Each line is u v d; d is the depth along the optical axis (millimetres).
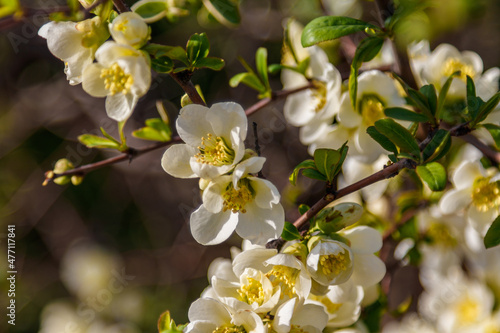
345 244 667
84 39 669
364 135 720
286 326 653
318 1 833
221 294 673
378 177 668
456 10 777
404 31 733
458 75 724
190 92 679
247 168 659
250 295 668
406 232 788
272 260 659
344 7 828
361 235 685
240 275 671
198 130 669
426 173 660
